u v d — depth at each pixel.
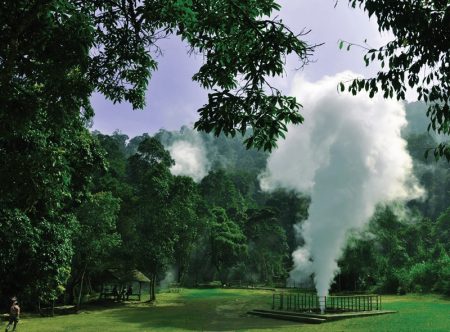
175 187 42.75
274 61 6.73
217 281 71.06
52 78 8.43
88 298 41.53
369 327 21.39
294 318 26.17
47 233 16.89
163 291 56.19
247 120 6.55
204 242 70.38
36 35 7.81
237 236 72.94
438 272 46.34
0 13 7.02
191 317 28.95
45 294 18.59
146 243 40.66
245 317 28.69
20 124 8.13
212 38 7.88
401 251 54.09
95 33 8.93
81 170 19.92
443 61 6.17
